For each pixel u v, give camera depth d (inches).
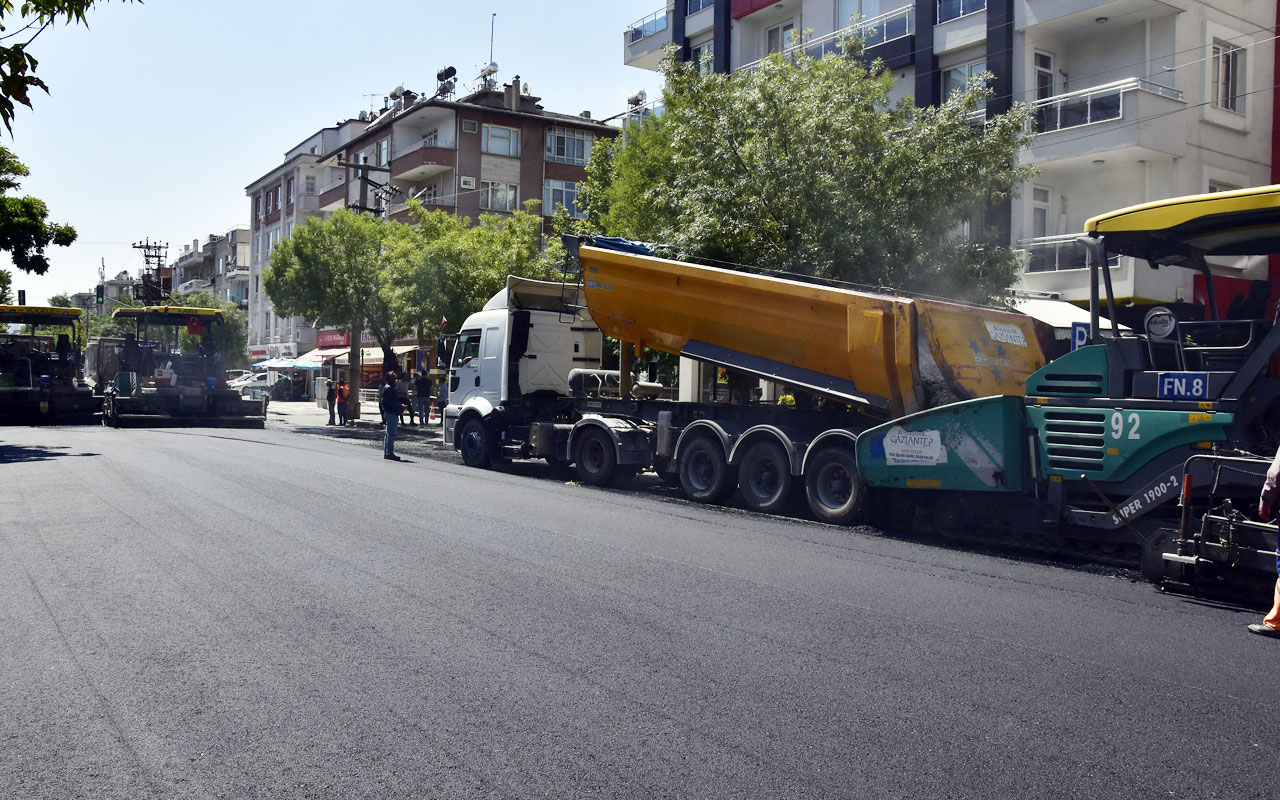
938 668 211.5
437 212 1316.4
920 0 928.9
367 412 1635.1
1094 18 819.4
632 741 164.6
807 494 461.7
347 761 154.5
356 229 1246.9
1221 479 319.0
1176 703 193.5
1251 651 237.5
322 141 2513.5
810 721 176.1
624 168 958.4
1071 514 366.0
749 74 653.9
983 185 600.1
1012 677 206.8
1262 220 323.9
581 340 708.7
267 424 1275.8
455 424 713.6
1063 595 298.5
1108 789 150.6
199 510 412.8
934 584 307.1
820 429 479.5
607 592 274.4
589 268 576.4
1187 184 799.1
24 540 340.5
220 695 184.4
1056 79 869.8
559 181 1996.8
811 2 1062.4
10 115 186.7
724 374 597.6
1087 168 832.9
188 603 253.3
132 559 308.3
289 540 344.5
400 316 1190.3
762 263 603.5
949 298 597.3
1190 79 804.6
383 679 194.7
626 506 482.9
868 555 361.1
